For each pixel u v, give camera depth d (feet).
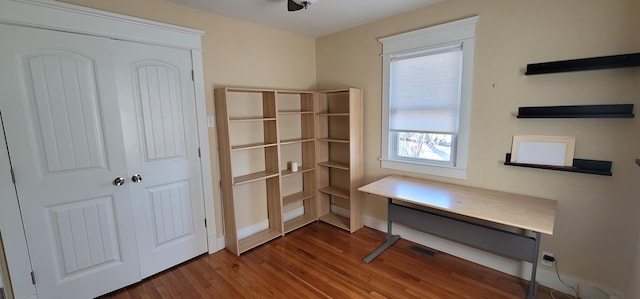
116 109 6.98
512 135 7.33
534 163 7.04
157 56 7.55
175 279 7.82
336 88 11.42
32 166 6.03
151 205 7.82
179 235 8.45
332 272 8.04
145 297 7.11
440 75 8.50
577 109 6.30
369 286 7.38
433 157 9.12
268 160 10.49
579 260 6.74
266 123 10.26
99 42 6.60
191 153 8.50
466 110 8.02
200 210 8.87
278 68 10.71
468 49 7.78
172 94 7.93
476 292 7.05
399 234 10.16
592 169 6.31
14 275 6.04
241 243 9.65
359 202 10.87
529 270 7.41
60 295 6.59
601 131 6.17
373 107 10.30
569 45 6.37
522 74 7.02
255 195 10.42
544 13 6.59
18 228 5.99
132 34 7.06
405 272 7.98
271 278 7.80
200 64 8.42
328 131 11.99
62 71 6.20
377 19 9.64
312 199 11.83
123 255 7.40
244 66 9.63
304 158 11.90
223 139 8.88
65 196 6.46
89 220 6.84
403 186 8.48
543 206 6.59
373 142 10.47
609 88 5.99
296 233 10.66
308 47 11.76
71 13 6.18
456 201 7.06
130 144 7.29
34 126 5.99
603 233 6.38
